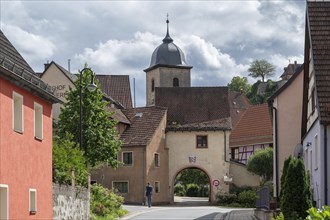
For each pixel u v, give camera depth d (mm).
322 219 10711
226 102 59375
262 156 53375
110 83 72938
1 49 20078
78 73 39875
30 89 20172
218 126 56656
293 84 34344
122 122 54062
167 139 56281
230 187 55562
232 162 56250
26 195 19875
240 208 46656
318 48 23828
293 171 21016
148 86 100375
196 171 74500
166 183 55094
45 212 22141
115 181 52688
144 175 51875
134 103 77312
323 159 22266
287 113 34344
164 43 99438
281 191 21703
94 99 39938
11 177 18344
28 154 20203
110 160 40312
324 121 22141
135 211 39281
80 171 28672
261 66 126000
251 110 65875
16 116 19578
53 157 25547
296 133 34125
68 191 25625
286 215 20844
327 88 22781
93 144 39562
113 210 34656
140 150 52219
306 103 28672
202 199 64750
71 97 40094
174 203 55906
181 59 98625
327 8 25156
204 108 59062
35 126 21906
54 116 51406
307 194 20891
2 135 17562
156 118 55438
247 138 63719
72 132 39500
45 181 22281
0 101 17469
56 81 52625
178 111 58969
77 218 27125
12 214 18375
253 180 55469
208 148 56312
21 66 20844
